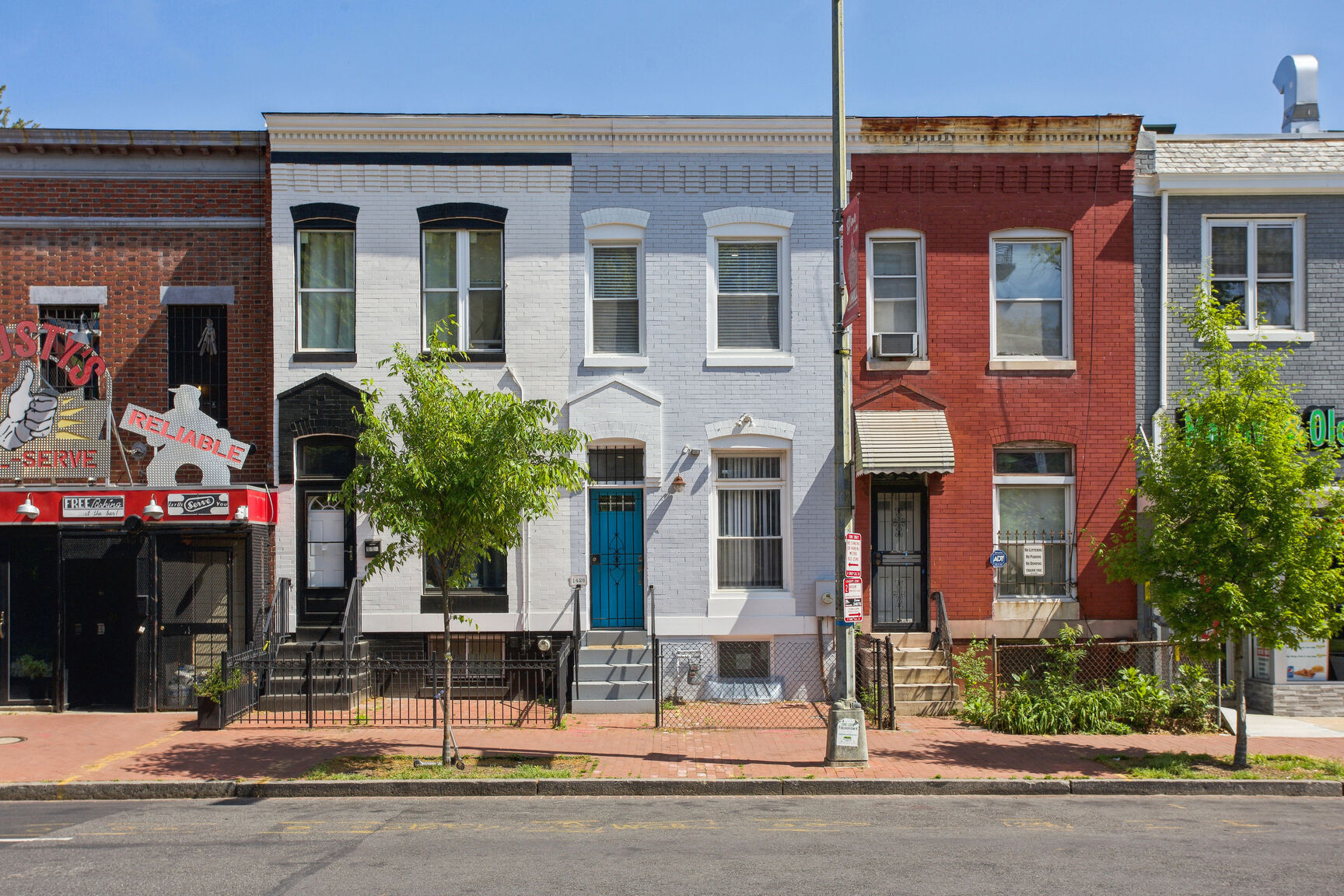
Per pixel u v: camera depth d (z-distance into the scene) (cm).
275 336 1452
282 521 1434
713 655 1447
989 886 683
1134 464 1480
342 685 1326
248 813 904
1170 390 1489
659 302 1479
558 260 1479
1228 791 1011
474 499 985
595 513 1480
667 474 1462
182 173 1535
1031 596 1482
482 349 1482
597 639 1431
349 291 1485
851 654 1078
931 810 925
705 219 1489
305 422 1446
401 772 1017
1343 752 1157
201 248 1534
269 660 1300
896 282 1506
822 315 1489
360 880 690
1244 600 1034
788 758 1095
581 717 1316
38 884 679
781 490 1490
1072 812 921
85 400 1408
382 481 1013
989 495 1473
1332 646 1403
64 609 1348
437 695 1405
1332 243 1502
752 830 843
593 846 786
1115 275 1495
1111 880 700
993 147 1493
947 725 1288
